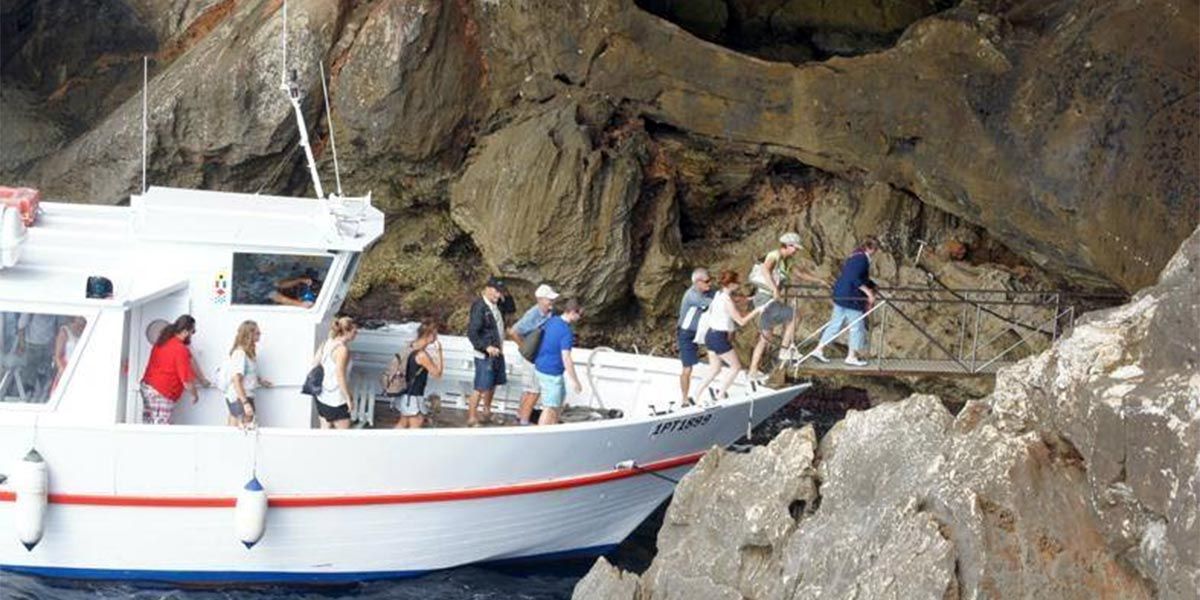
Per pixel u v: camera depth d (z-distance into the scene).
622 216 52.50
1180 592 25.19
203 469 34.91
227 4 61.53
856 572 28.42
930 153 49.03
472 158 55.22
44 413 34.66
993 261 52.41
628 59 52.69
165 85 55.94
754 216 54.91
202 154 55.72
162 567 35.91
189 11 61.56
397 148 54.72
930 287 50.97
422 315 54.91
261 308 36.03
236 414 35.22
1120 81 45.69
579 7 52.78
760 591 30.05
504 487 36.53
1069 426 27.88
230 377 34.91
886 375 42.12
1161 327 26.83
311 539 35.94
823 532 29.47
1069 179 46.12
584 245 52.38
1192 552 24.95
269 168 56.12
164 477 34.88
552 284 52.69
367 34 54.34
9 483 34.59
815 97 50.66
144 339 35.72
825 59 55.00
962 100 48.25
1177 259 27.77
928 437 29.17
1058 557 26.94
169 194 37.38
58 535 35.22
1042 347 48.94
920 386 49.84
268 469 35.09
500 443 35.97
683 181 54.09
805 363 41.72
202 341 35.97
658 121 53.84
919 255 52.41
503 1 53.69
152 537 35.47
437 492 36.12
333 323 36.00
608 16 52.44
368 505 35.84
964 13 48.97
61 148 58.72
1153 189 44.88
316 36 54.81
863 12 55.44
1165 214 44.69
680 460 38.59
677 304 53.69
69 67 61.16
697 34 55.34
